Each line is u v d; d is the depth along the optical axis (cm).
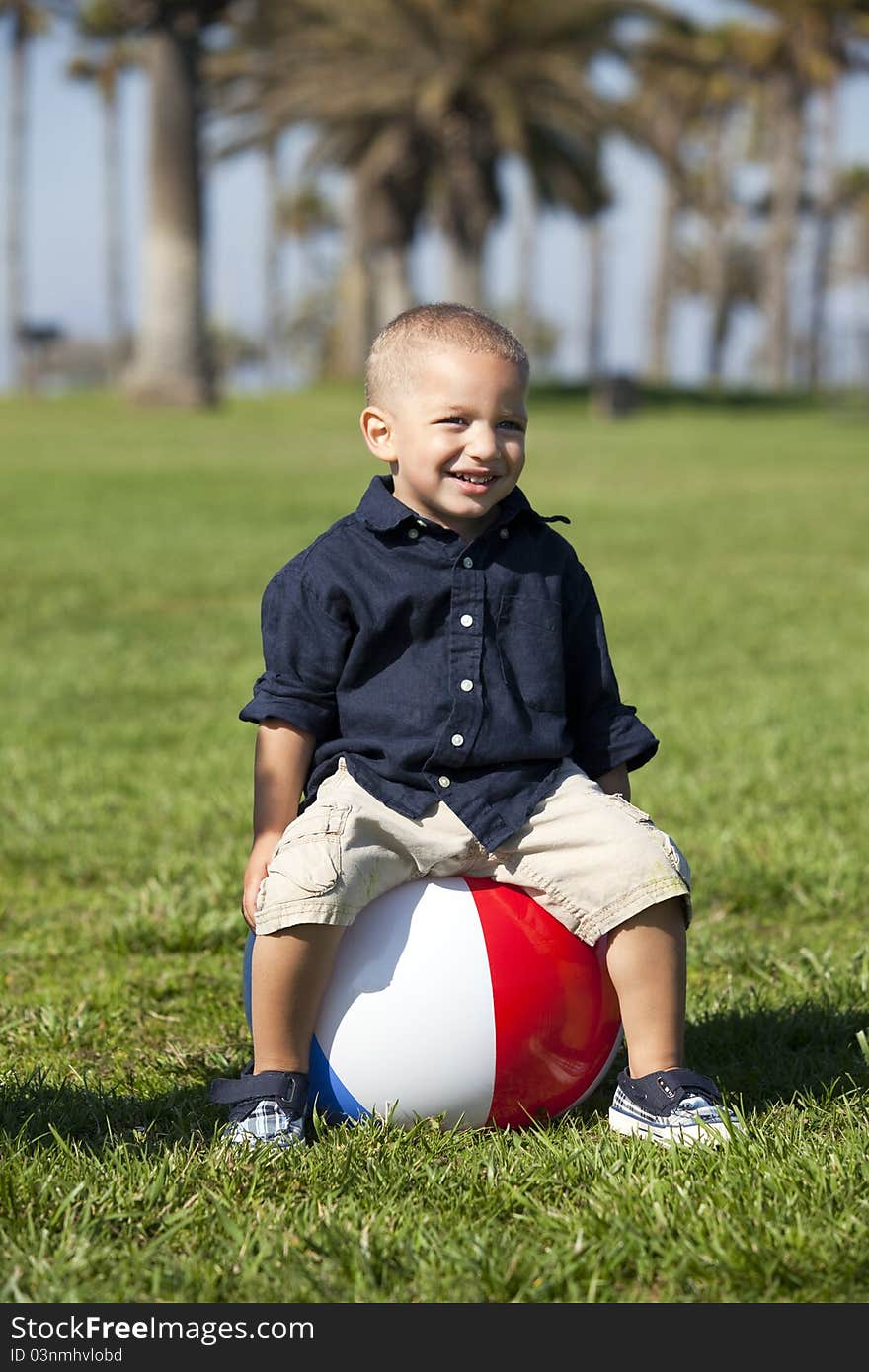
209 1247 228
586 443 2542
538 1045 269
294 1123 265
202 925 404
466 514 277
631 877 266
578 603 291
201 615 953
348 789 273
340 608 279
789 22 4853
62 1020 339
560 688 283
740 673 756
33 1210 235
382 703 276
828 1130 275
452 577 278
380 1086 268
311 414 3109
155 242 3105
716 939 396
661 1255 225
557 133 3844
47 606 976
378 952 269
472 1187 244
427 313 284
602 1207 234
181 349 3156
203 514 1455
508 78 3616
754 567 1155
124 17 2947
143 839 493
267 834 281
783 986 360
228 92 3753
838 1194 236
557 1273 219
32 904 437
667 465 2117
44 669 783
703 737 607
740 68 5031
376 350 287
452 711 274
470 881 276
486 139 3828
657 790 532
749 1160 249
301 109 3712
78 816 517
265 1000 267
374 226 4278
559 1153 255
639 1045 270
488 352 275
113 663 800
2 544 1252
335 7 3584
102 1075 315
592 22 3581
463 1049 266
